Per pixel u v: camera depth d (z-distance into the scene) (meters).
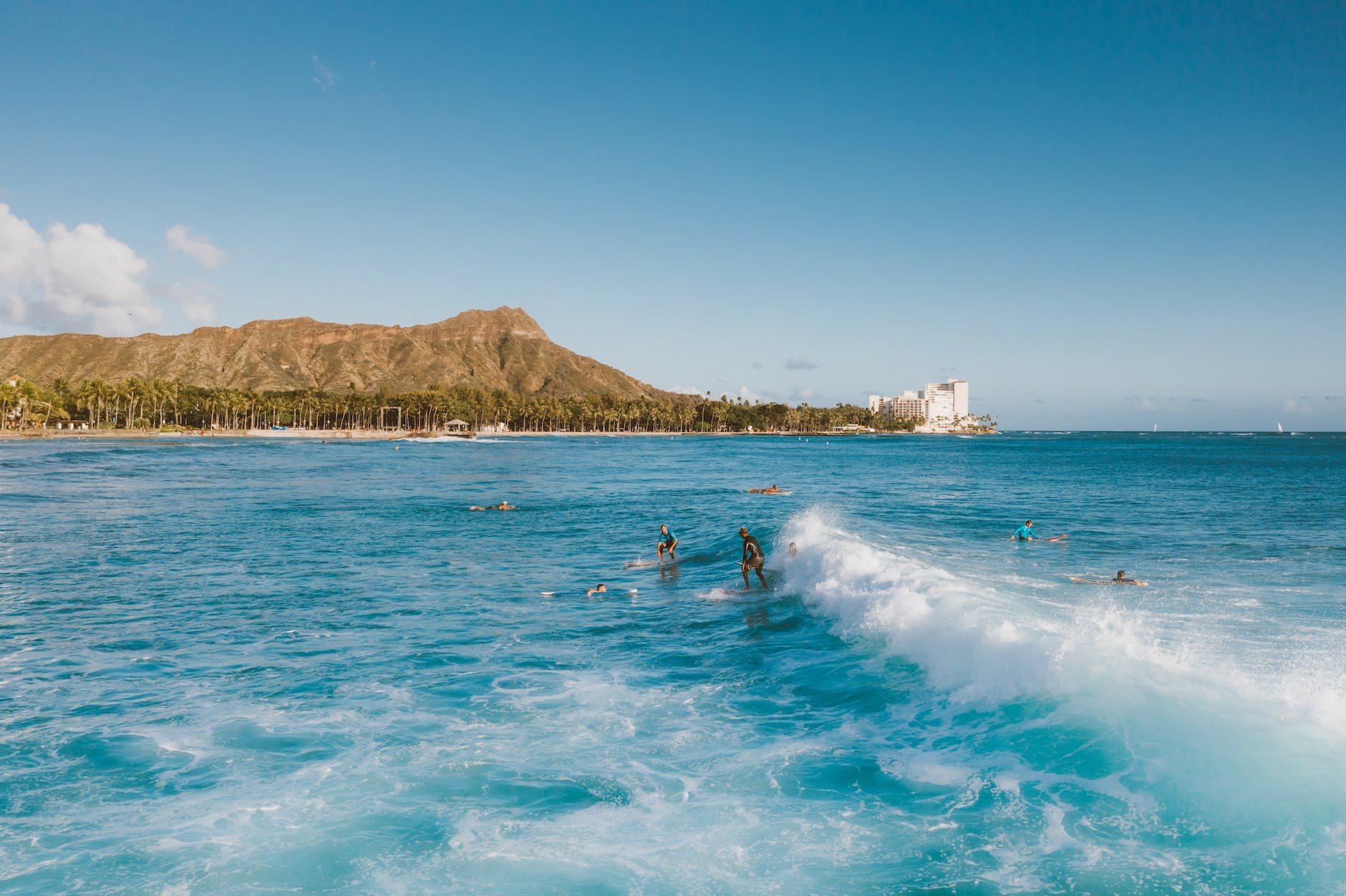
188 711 10.01
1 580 19.61
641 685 11.26
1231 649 11.65
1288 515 36.69
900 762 8.04
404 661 12.59
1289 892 5.33
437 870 6.11
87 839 6.62
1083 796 6.93
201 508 38.31
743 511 38.31
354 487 53.72
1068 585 17.98
